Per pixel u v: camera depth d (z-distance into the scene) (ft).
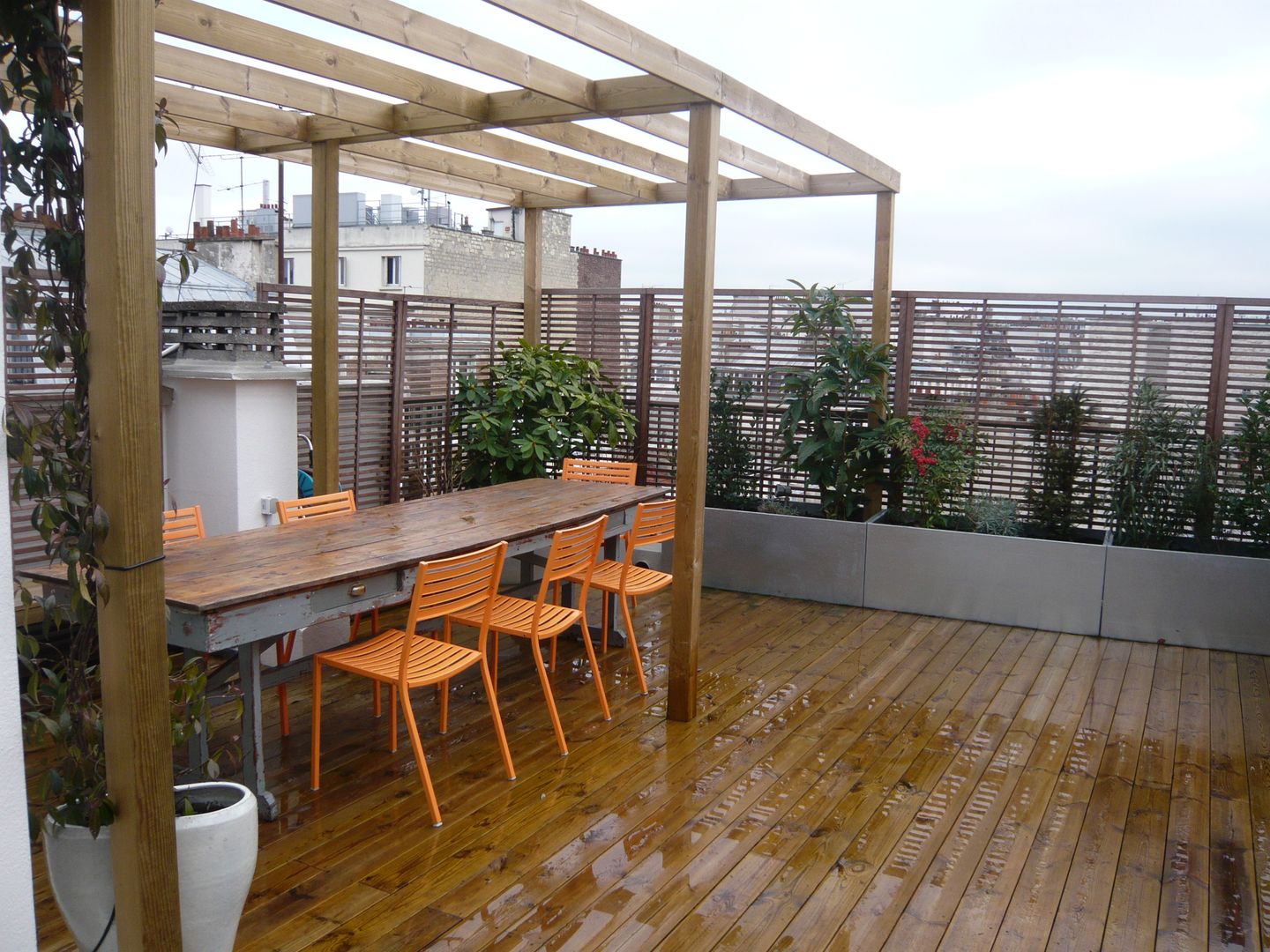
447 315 22.80
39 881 9.82
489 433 22.54
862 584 21.47
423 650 12.40
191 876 7.48
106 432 6.64
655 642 18.80
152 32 6.61
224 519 15.89
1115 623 19.54
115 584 6.74
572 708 15.23
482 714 14.85
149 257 6.74
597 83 14.34
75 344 6.75
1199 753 13.92
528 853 10.62
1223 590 18.75
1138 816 11.91
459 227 78.33
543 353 23.53
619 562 18.89
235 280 28.48
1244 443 19.33
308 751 13.25
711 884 10.07
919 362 22.21
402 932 9.07
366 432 20.79
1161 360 20.35
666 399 24.72
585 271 60.08
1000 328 21.47
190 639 9.95
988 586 20.42
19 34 6.46
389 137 16.34
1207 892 10.19
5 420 6.07
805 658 17.88
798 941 9.10
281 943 8.84
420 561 12.30
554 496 17.70
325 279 17.31
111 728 6.94
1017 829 11.51
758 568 22.38
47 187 6.69
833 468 22.02
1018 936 9.30
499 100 15.12
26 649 6.83
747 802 12.03
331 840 10.82
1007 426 21.53
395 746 13.44
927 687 16.49
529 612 14.32
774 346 23.32
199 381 15.80
